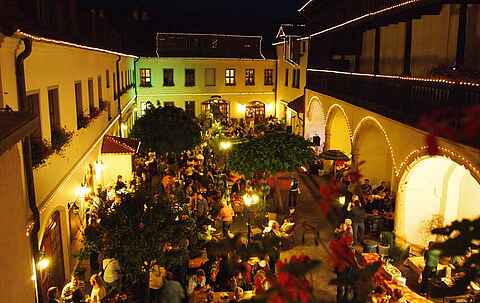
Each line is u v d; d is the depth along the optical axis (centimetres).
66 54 1305
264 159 1430
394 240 1345
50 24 1132
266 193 1591
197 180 1742
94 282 999
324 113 2361
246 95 4066
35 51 1011
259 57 4053
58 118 1212
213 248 280
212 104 3766
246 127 3375
